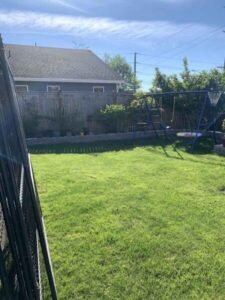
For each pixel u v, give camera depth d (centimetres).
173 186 519
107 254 311
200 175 588
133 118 1156
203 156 782
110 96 1185
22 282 184
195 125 1189
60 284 268
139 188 507
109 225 372
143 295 255
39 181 547
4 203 171
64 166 666
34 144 952
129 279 274
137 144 965
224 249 319
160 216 397
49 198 459
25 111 1057
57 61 1708
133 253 312
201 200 453
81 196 468
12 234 179
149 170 630
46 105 1086
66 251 316
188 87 1216
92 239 339
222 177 573
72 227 367
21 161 247
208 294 256
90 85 1648
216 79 1230
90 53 1938
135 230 359
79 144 959
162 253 312
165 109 1216
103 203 439
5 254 229
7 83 220
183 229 362
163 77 1275
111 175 589
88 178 568
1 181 172
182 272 282
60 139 991
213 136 988
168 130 1157
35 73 1525
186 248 321
